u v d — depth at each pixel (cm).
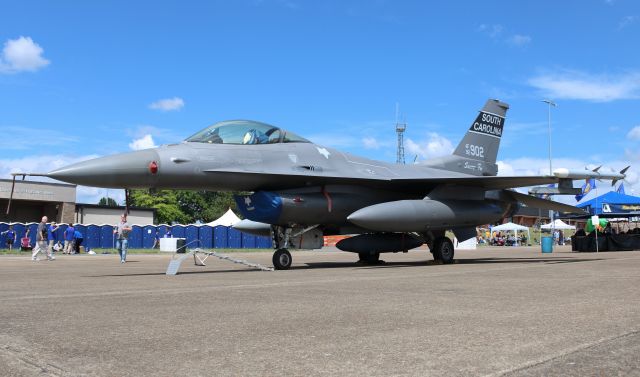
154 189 1197
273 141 1347
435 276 930
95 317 482
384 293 657
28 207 5350
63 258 2322
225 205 8631
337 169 1382
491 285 748
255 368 299
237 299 609
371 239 1479
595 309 505
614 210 2811
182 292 693
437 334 390
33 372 293
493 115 1900
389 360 314
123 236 1898
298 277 959
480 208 1476
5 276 1060
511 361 307
